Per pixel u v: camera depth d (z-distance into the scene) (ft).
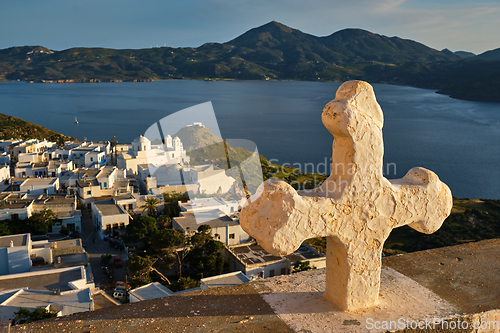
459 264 14.62
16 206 137.08
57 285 80.33
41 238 129.39
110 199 155.74
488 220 135.54
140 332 9.71
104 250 126.31
